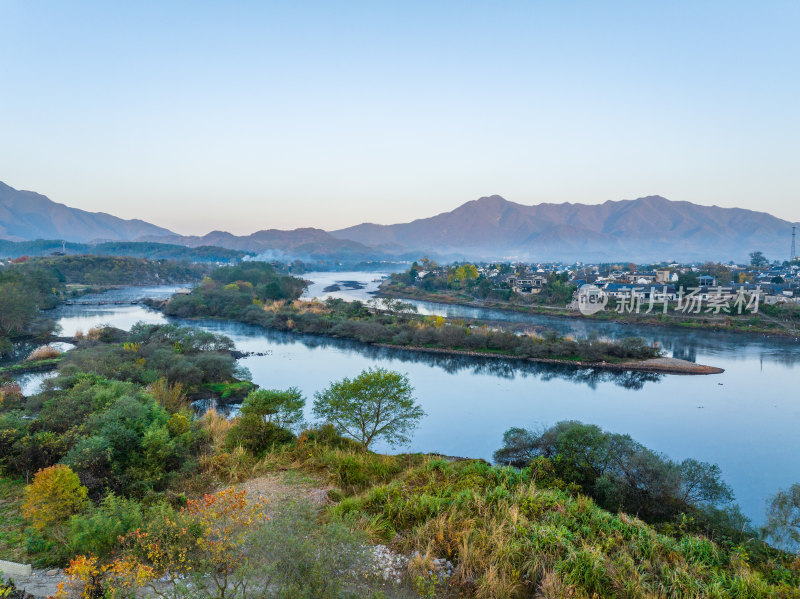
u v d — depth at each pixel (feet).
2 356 218.59
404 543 38.83
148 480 52.95
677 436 139.64
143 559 33.24
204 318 366.22
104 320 341.41
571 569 34.60
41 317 307.17
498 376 212.23
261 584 28.50
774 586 35.58
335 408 83.92
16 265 558.56
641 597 32.17
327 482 55.21
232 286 476.54
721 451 128.88
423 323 301.63
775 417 157.07
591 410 163.43
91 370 150.51
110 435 58.70
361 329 288.51
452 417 153.17
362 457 64.54
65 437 61.72
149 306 425.28
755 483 110.11
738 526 61.67
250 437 69.97
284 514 32.99
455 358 247.29
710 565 38.14
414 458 71.87
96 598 29.35
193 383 169.07
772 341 286.25
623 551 37.37
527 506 44.70
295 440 73.51
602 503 69.67
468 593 33.30
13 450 59.72
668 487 69.31
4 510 46.91
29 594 30.50
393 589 32.45
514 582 33.88
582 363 231.50
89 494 48.83
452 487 50.08
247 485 54.60
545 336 266.57
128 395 85.25
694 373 216.54
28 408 102.68
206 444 71.10
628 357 237.25
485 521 41.16
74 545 36.47
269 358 236.63
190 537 32.71
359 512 43.45
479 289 505.66
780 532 62.08
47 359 200.54
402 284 655.76
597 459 76.13
